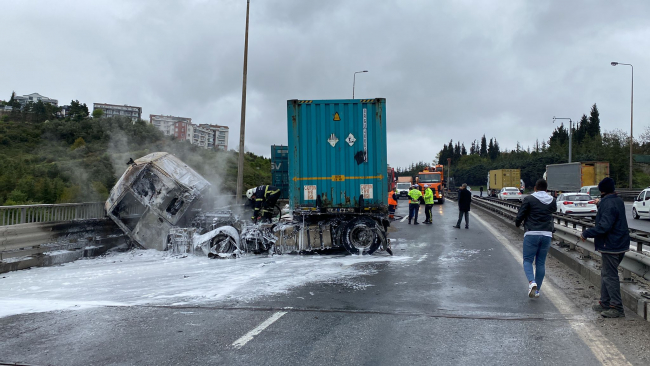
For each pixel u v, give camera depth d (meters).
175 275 8.66
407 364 4.29
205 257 10.77
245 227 11.28
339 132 11.00
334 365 4.27
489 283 7.81
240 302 6.63
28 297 6.96
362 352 4.60
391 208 20.56
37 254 9.69
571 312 5.96
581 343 4.79
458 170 116.12
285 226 11.23
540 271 6.78
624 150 56.47
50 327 5.46
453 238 14.34
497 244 12.84
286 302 6.61
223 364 4.30
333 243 11.05
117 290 7.41
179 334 5.18
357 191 10.98
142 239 11.35
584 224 8.77
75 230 10.74
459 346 4.76
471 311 6.07
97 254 11.07
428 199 19.55
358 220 10.94
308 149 10.99
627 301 6.14
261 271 9.04
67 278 8.38
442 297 6.86
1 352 4.63
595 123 95.50
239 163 17.38
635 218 22.80
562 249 10.18
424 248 12.18
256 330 5.31
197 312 6.10
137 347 4.76
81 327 5.46
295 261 10.23
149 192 11.16
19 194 20.95
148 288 7.55
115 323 5.62
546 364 4.26
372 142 10.98
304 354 4.55
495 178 54.56
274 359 4.42
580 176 35.88
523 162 84.75
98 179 23.67
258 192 11.98
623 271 6.86
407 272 8.87
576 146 77.50
